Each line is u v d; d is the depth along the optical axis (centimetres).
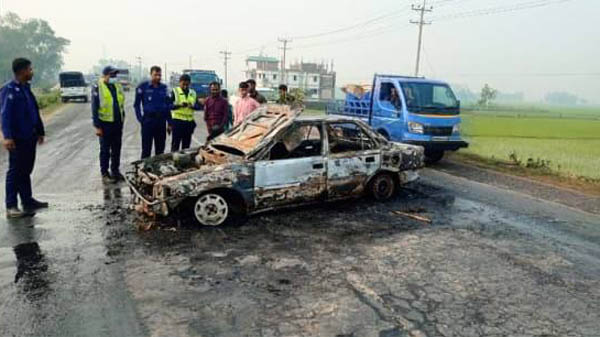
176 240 542
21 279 429
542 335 355
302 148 654
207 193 589
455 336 349
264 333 346
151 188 610
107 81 802
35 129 639
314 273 458
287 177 636
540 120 5172
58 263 467
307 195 660
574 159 1301
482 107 9862
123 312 374
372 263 487
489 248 541
